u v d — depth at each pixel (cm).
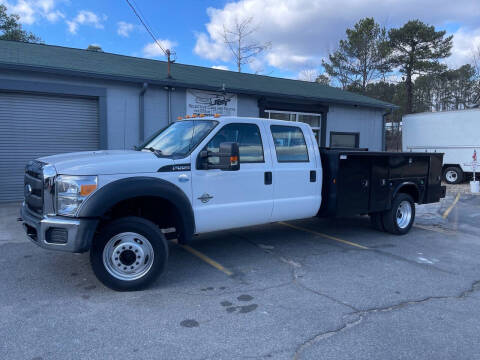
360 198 641
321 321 365
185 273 496
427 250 632
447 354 311
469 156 1625
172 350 309
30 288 434
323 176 620
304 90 1534
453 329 354
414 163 735
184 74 1295
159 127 1130
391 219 708
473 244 679
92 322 354
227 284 459
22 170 985
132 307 388
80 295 416
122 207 464
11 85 917
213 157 489
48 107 998
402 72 3525
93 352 303
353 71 3472
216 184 493
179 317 368
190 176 468
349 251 614
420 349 318
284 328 349
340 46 3503
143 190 421
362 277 493
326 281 475
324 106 1495
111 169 413
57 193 397
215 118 520
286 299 416
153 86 1105
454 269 533
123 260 425
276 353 307
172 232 488
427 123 1766
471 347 322
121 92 1062
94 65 1096
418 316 380
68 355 298
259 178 535
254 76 1680
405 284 470
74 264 517
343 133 1598
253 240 676
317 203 611
